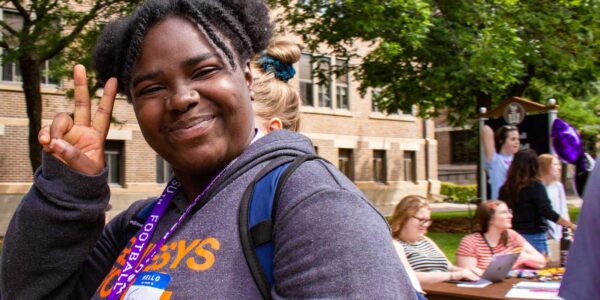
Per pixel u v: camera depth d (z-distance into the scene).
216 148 1.22
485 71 11.69
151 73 1.22
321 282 1.00
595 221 1.56
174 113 1.21
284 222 1.07
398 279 1.01
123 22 1.37
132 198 17.39
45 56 9.85
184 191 1.35
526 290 3.88
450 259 8.48
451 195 28.67
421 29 11.41
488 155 7.86
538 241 5.86
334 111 22.50
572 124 16.45
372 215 1.07
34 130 10.52
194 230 1.17
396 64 13.76
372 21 11.34
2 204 15.43
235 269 1.09
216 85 1.22
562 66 13.73
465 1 12.27
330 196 1.06
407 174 26.06
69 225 1.33
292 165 1.14
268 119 1.87
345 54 13.90
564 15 12.79
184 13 1.22
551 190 6.63
